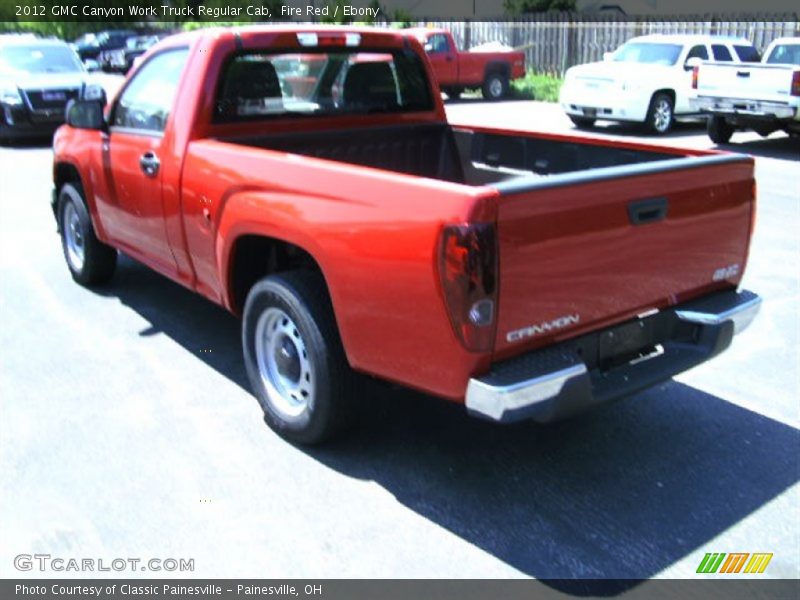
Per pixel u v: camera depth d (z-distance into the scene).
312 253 3.57
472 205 2.92
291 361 3.99
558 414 3.24
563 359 3.23
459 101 21.69
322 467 3.84
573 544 3.28
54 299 6.16
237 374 4.84
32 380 4.73
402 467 3.84
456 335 3.05
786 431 4.17
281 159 3.76
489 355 3.10
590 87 15.18
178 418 4.29
